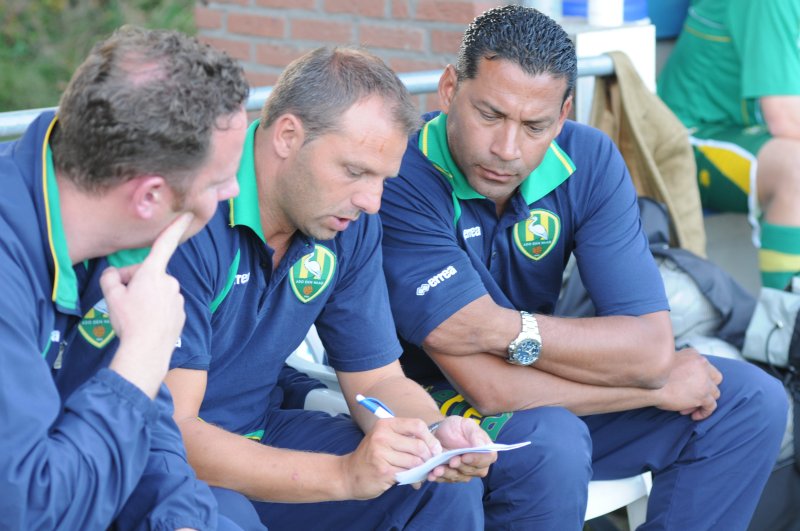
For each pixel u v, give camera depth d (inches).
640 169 184.5
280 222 106.9
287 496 103.2
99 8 385.1
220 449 102.0
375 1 216.7
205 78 82.7
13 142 90.0
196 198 85.5
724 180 209.0
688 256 169.0
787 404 134.6
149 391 83.0
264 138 104.1
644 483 138.0
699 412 131.5
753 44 202.8
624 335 127.7
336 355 119.1
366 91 100.7
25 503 77.2
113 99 79.7
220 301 106.0
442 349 125.0
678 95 222.5
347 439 117.2
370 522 112.6
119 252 90.5
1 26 377.1
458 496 110.7
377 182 103.0
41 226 83.4
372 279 117.4
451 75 124.7
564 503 119.0
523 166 121.0
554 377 126.5
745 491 133.9
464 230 129.4
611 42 194.9
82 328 90.8
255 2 234.4
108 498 81.0
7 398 77.8
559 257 134.8
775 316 163.0
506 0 205.9
